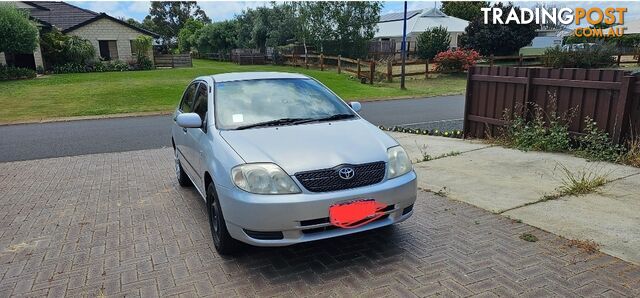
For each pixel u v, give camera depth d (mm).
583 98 6621
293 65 32406
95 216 4910
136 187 6082
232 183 3373
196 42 50719
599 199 4699
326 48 31594
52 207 5273
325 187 3301
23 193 5918
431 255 3646
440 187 5461
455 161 6723
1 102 15797
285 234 3268
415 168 6461
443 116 12789
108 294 3215
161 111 14344
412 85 22047
